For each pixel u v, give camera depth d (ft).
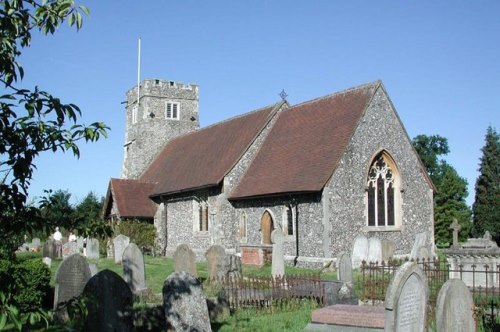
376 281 49.32
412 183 95.61
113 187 127.24
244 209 101.81
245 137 110.63
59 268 42.80
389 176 94.02
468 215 177.27
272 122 110.93
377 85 92.94
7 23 16.12
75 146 17.07
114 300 33.17
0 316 13.85
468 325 32.63
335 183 85.46
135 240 118.11
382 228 90.48
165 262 94.99
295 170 92.53
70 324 35.04
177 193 117.19
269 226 95.81
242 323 41.19
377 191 91.91
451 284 31.71
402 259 81.66
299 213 88.94
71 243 107.14
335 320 34.53
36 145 16.66
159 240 122.72
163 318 39.65
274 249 62.49
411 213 94.79
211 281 60.18
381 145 91.97
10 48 16.08
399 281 30.50
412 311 31.37
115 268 82.53
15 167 16.43
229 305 45.21
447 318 31.17
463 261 54.49
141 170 146.82
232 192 104.01
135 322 38.91
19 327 14.16
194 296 34.55
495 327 36.65
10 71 16.26
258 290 47.93
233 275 59.06
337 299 47.65
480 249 54.65
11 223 17.07
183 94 153.58
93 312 32.27
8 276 15.83
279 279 48.88
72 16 16.80
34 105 16.42
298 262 87.97
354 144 88.53
